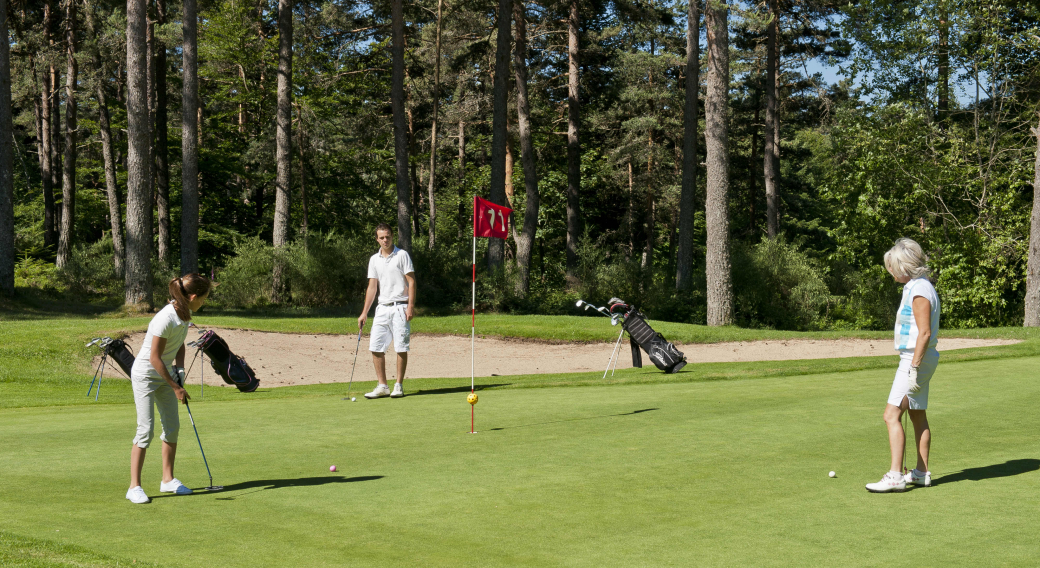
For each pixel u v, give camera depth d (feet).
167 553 12.39
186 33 85.25
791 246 103.50
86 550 12.37
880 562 11.63
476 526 13.88
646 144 138.72
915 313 16.17
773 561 11.74
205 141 141.79
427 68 140.77
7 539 12.82
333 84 133.69
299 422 26.23
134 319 60.64
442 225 169.78
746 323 94.32
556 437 22.49
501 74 91.25
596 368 56.90
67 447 22.33
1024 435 21.52
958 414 24.77
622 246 154.20
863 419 24.38
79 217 148.87
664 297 94.48
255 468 19.21
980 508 14.65
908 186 82.89
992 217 79.71
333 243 102.68
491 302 93.40
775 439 21.53
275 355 57.21
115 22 105.81
